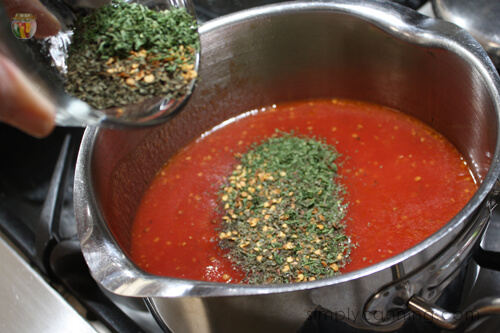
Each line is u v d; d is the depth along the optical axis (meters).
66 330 0.32
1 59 0.26
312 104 0.43
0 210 0.39
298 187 0.37
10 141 0.42
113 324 0.33
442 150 0.39
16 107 0.26
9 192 0.40
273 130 0.42
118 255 0.27
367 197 0.37
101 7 0.32
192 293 0.25
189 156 0.41
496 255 0.30
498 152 0.28
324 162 0.39
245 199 0.37
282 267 0.33
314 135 0.41
